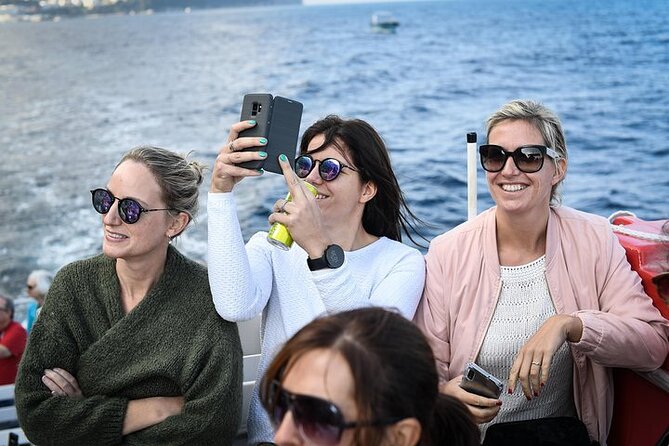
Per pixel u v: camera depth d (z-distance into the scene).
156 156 2.13
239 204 20.47
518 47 45.34
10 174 27.20
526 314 2.25
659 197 20.28
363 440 1.04
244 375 2.54
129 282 2.18
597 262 2.24
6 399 2.81
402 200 2.45
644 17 54.09
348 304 2.00
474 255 2.29
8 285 19.12
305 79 41.06
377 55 46.31
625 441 2.40
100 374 2.12
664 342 2.17
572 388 2.31
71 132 32.75
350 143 2.29
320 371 1.05
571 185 21.11
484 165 2.21
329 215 2.30
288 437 1.07
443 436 1.29
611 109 29.61
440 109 33.03
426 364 1.09
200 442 2.08
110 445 2.10
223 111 36.09
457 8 78.31
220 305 2.10
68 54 49.38
